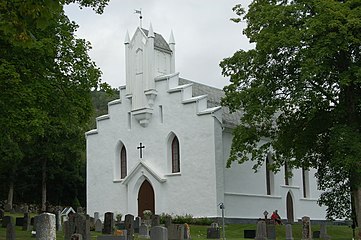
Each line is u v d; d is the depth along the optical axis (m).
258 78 38.56
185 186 47.91
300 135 38.81
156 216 37.47
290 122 39.50
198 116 47.94
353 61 36.53
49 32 30.78
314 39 35.19
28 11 12.01
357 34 34.56
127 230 31.45
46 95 29.97
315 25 33.56
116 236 22.67
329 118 37.81
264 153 43.91
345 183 38.31
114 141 53.91
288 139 39.41
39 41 28.38
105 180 54.03
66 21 33.09
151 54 51.31
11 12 12.19
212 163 46.56
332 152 36.53
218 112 47.66
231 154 41.31
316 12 35.53
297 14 36.81
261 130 40.94
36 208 68.06
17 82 27.09
